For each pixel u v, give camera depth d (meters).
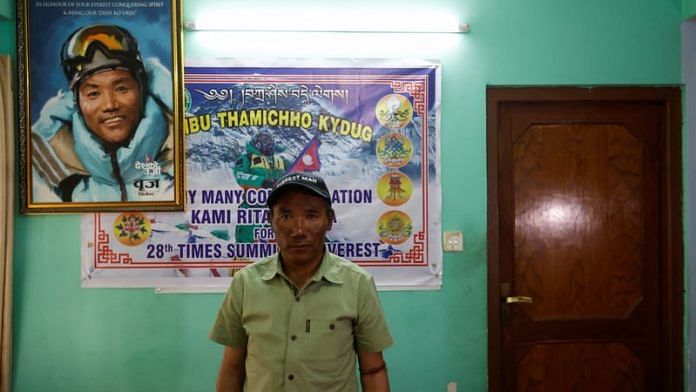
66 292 2.90
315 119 2.92
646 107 3.04
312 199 1.57
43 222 2.90
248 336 1.64
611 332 3.04
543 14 2.95
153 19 2.88
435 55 2.94
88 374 2.91
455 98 2.94
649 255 3.04
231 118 2.90
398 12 2.94
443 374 2.94
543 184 3.03
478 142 2.94
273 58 2.91
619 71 2.96
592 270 3.04
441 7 2.94
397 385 2.93
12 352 2.90
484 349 2.94
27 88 2.87
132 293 2.91
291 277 1.62
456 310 2.94
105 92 2.88
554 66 2.95
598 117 3.03
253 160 2.91
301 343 1.55
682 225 3.02
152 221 2.89
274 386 1.54
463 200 2.94
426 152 2.93
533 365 3.04
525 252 3.03
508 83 2.95
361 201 2.92
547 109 3.03
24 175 2.87
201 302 2.90
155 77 2.88
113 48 2.88
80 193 2.88
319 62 2.92
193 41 2.90
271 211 1.61
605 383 3.05
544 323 3.03
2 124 2.78
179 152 2.88
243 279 1.66
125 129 2.88
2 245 2.78
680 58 2.96
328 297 1.59
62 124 2.88
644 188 3.04
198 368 2.91
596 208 3.04
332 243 2.92
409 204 2.93
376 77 2.93
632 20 2.96
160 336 2.91
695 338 3.00
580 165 3.04
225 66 2.90
